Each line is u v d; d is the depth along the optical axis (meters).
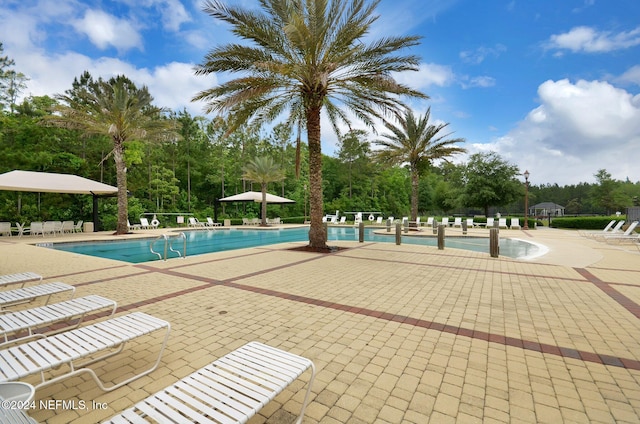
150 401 1.71
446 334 3.67
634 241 14.01
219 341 3.45
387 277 6.80
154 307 4.67
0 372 1.97
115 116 15.84
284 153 41.59
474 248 13.66
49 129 22.66
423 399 2.38
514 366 2.90
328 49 10.25
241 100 10.05
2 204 20.97
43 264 8.30
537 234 18.70
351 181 43.97
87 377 2.70
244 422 1.55
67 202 23.36
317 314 4.37
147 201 29.50
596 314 4.37
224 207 35.06
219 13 9.16
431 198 52.19
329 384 2.59
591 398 2.39
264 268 7.79
